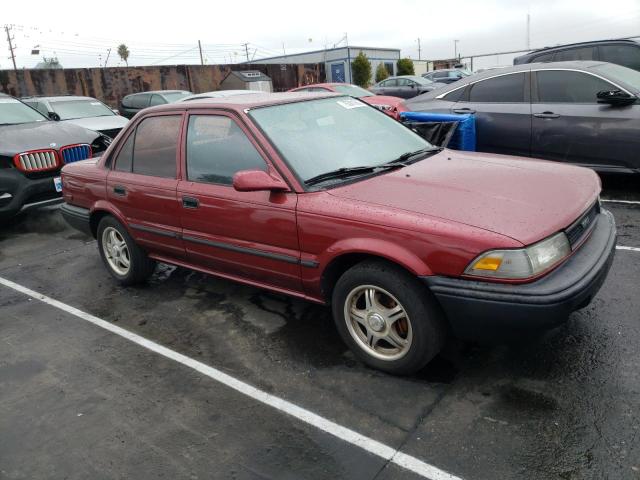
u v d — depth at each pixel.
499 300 2.54
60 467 2.58
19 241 6.52
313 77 30.64
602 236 3.06
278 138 3.42
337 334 3.61
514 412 2.66
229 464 2.50
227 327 3.84
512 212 2.73
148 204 4.10
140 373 3.34
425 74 25.94
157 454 2.61
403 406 2.79
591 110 6.02
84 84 22.36
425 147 3.95
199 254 3.90
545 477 2.25
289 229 3.21
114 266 4.80
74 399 3.12
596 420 2.55
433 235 2.66
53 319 4.22
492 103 6.80
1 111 7.61
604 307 3.60
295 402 2.92
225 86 26.02
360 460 2.46
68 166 5.02
